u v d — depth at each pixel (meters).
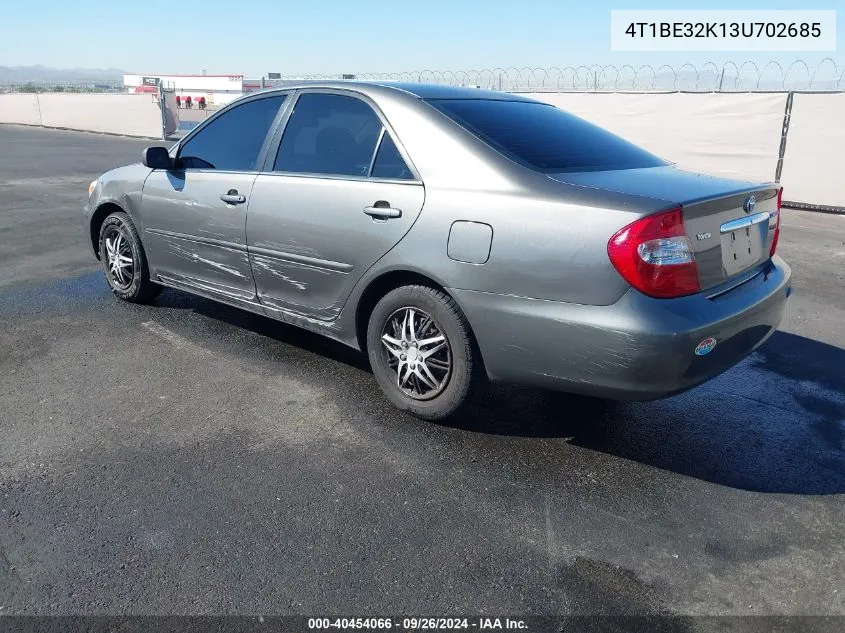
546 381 3.05
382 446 3.32
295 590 2.37
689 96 11.38
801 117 10.30
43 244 7.54
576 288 2.86
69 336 4.65
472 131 3.31
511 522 2.77
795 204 10.59
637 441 3.44
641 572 2.50
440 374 3.42
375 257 3.45
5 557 2.48
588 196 2.88
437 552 2.58
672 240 2.77
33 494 2.85
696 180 3.25
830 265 7.09
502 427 3.54
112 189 5.12
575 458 3.26
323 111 3.88
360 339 3.79
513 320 3.03
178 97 24.70
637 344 2.75
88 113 27.41
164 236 4.74
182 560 2.49
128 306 5.31
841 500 2.98
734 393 4.05
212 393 3.84
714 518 2.83
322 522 2.73
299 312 3.98
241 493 2.91
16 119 31.83
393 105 3.55
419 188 3.30
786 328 5.17
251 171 4.13
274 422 3.53
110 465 3.09
